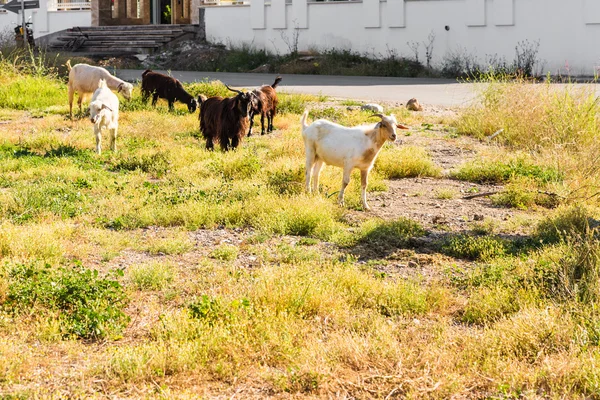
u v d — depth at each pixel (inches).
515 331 224.8
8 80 892.0
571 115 547.5
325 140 393.4
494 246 325.7
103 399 190.5
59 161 496.7
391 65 1205.7
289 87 1003.3
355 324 239.0
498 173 475.2
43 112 768.3
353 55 1270.9
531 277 269.1
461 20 1167.6
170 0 1507.1
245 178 455.2
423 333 234.5
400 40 1230.3
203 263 301.7
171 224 365.7
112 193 415.8
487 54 1152.2
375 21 1245.7
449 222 376.5
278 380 198.5
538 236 336.2
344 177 390.0
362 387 197.2
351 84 1052.5
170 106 767.7
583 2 1071.0
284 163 471.2
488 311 249.1
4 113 764.6
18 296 250.1
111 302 252.2
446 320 249.0
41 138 572.4
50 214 366.0
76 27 1471.5
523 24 1118.4
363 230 345.4
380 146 384.2
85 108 763.4
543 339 219.8
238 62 1310.3
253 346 220.2
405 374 202.7
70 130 647.8
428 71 1189.1
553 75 1097.4
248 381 202.8
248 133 637.3
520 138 574.6
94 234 336.5
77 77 722.8
